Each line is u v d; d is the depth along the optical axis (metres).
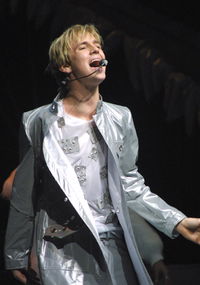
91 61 9.86
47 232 9.55
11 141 23.02
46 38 22.95
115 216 9.87
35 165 9.88
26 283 9.99
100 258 9.55
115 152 9.68
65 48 9.98
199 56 18.08
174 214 9.69
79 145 9.73
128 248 9.66
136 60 18.30
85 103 9.91
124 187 9.95
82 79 9.84
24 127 9.94
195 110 18.16
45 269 9.41
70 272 9.42
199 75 18.05
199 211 22.14
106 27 18.20
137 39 18.33
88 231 9.58
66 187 9.45
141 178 10.15
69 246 9.55
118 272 9.65
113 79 22.84
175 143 22.41
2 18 22.72
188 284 13.73
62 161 9.59
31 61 22.92
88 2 18.53
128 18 18.45
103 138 9.77
